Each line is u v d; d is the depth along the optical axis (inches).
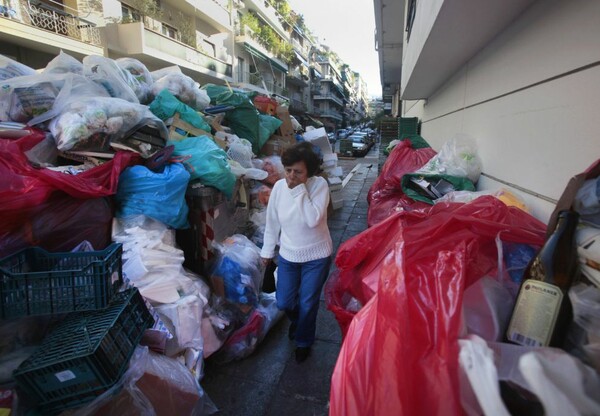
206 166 105.8
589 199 33.2
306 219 80.4
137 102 117.5
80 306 58.3
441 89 203.0
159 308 76.5
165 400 62.3
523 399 24.4
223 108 172.9
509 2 75.3
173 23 599.2
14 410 48.6
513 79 85.4
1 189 62.4
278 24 1131.3
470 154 112.7
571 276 31.4
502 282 40.3
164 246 85.7
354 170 491.2
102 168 82.5
